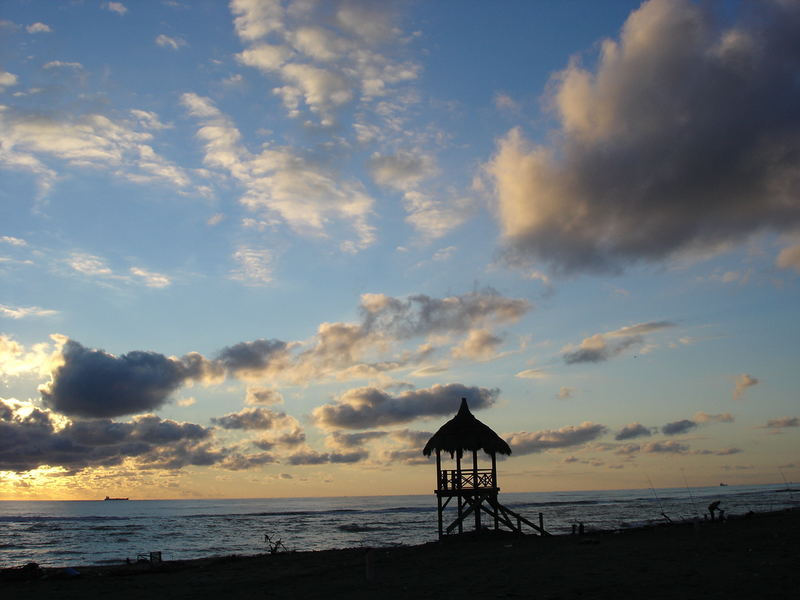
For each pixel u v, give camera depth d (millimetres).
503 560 25062
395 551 35656
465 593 16922
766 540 26562
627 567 20094
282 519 133625
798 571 16938
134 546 73750
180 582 26344
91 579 29078
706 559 20844
